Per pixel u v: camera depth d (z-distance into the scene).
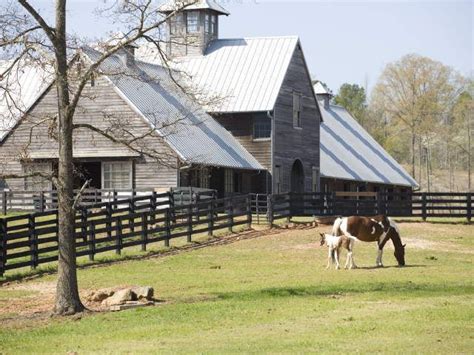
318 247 36.59
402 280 27.23
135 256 33.56
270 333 18.48
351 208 46.91
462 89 123.50
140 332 19.16
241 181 53.19
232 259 33.28
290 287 25.78
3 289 27.08
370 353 16.03
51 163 46.09
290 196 45.31
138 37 22.34
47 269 30.64
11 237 29.70
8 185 49.12
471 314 20.14
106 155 47.56
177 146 46.66
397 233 31.52
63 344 18.25
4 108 48.69
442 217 51.91
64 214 22.38
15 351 17.69
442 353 15.96
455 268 30.88
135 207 35.53
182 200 44.22
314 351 16.36
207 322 20.12
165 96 50.88
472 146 119.88
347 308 21.58
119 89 47.22
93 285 27.17
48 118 23.23
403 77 119.94
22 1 21.28
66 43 22.17
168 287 26.48
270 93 54.44
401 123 120.69
